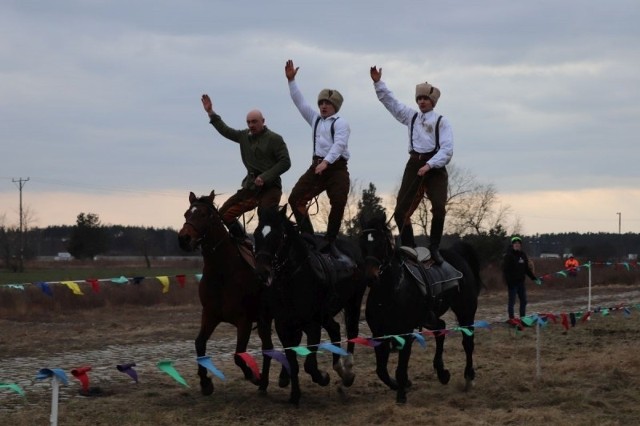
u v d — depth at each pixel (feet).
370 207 121.90
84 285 82.38
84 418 27.58
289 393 32.40
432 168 31.78
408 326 29.91
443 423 26.63
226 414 28.25
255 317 31.01
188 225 28.99
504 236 131.03
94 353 46.37
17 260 185.88
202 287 30.40
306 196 32.32
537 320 35.37
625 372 36.09
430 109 32.58
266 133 32.50
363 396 31.94
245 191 32.48
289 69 33.50
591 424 26.76
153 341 52.13
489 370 37.99
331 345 26.61
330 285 30.04
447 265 32.91
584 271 121.49
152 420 27.27
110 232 291.17
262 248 27.76
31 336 54.08
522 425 26.73
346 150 32.09
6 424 26.63
